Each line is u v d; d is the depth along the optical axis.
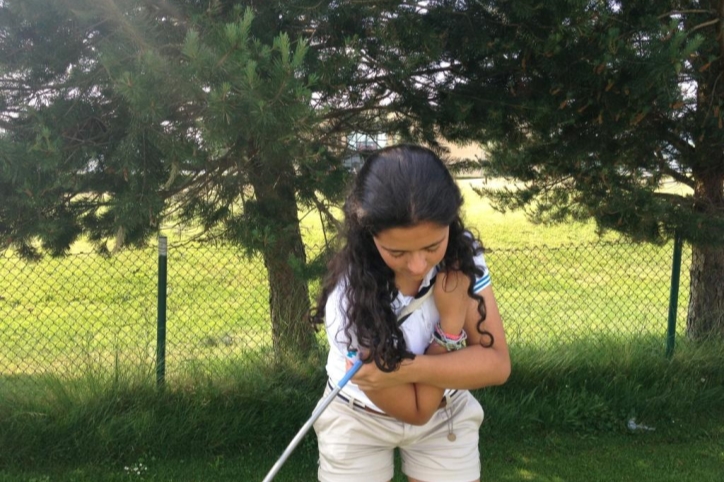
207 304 6.45
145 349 4.37
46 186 3.20
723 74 4.26
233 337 5.36
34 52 3.31
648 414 4.57
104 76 3.32
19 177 3.10
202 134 3.08
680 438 4.36
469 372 1.81
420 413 1.89
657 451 4.18
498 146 4.59
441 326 1.84
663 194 4.61
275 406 4.19
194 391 4.17
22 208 3.47
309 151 3.32
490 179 5.27
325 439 2.08
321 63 3.49
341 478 2.06
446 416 2.06
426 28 3.64
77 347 4.88
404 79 4.03
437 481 2.07
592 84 3.80
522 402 4.48
